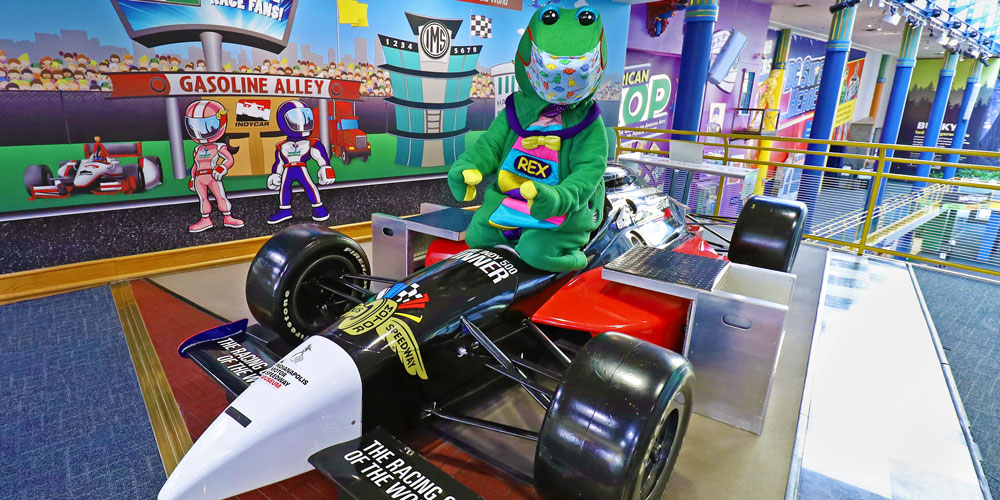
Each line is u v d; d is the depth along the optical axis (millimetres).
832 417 2143
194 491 1192
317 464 1279
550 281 2020
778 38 13000
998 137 20391
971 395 2371
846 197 5012
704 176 7262
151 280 3518
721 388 2014
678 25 9086
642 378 1313
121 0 3283
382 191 5090
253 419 1271
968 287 3814
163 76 3543
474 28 5426
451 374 1806
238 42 3832
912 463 1877
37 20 3037
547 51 1765
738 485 1731
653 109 9266
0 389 2146
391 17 4723
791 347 2744
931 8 9711
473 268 1820
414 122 5164
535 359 2201
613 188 2611
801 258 4387
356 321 1572
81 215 3381
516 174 1957
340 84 4500
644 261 2201
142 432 1899
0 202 3094
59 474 1680
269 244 2184
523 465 1750
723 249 3844
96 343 2574
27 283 3217
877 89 20484
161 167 3645
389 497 1177
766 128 13156
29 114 3102
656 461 1457
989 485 1792
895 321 3135
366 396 1441
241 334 1906
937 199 4598
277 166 4242
